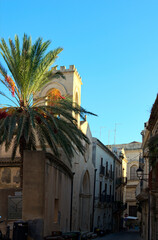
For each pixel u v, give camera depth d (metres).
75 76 33.81
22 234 15.83
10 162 29.00
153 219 22.94
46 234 17.61
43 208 17.09
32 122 17.14
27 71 19.59
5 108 19.89
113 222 48.88
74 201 30.44
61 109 19.97
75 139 20.62
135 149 64.31
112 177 48.06
